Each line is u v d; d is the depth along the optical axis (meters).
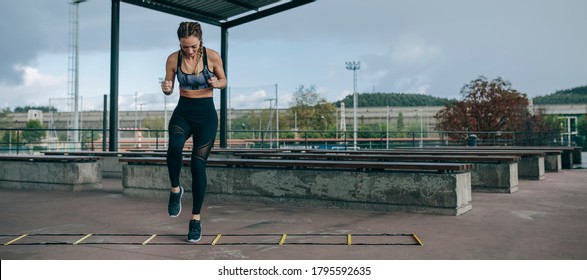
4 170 8.54
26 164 8.28
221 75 3.73
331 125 57.75
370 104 139.88
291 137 50.22
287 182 5.89
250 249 3.52
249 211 5.43
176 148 3.63
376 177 5.36
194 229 3.78
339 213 5.23
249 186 6.14
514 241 3.71
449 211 4.98
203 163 3.79
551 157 11.06
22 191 7.80
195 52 3.62
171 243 3.76
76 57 30.31
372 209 5.38
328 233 4.09
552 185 8.09
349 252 3.39
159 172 6.75
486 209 5.41
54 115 33.06
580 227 4.29
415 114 68.50
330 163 5.57
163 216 5.17
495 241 3.72
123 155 10.64
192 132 3.78
